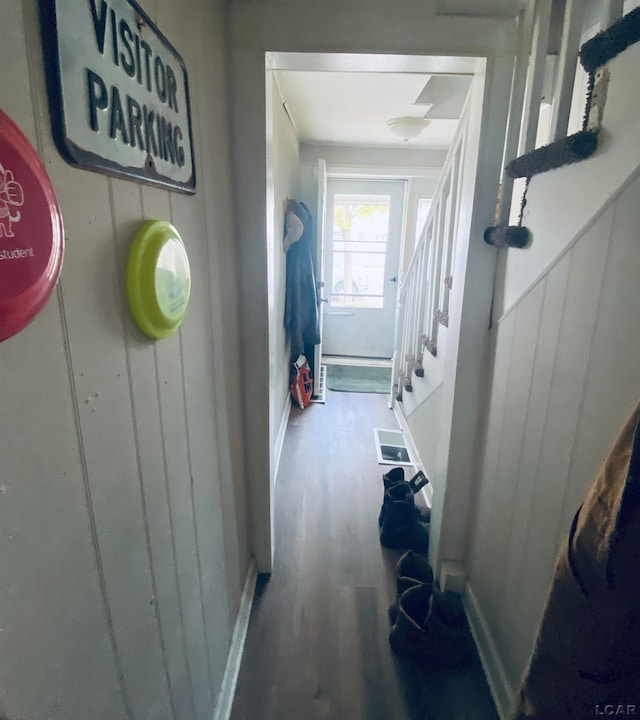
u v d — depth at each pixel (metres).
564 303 1.01
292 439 3.00
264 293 1.47
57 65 0.46
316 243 3.63
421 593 1.54
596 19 1.49
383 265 4.66
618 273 0.82
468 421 1.56
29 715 0.45
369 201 4.49
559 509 1.01
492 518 1.42
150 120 0.69
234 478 1.40
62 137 0.47
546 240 1.10
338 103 2.67
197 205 0.97
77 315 0.52
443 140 3.66
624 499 0.54
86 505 0.55
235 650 1.39
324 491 2.40
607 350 0.84
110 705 0.62
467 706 1.30
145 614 0.73
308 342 3.61
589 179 0.92
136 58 0.64
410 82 2.29
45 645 0.47
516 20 1.25
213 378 1.12
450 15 1.25
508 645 1.27
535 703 0.73
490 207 1.38
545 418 1.09
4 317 0.39
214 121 1.12
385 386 4.07
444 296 2.17
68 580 0.51
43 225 0.43
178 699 0.89
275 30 1.25
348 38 1.26
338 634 1.53
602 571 0.59
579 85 1.67
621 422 0.80
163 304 0.70
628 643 0.57
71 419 0.51
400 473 2.24
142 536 0.71
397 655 1.46
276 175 2.38
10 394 0.41
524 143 1.27
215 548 1.16
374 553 1.93
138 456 0.69
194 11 0.95
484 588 1.47
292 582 1.76
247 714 1.27
